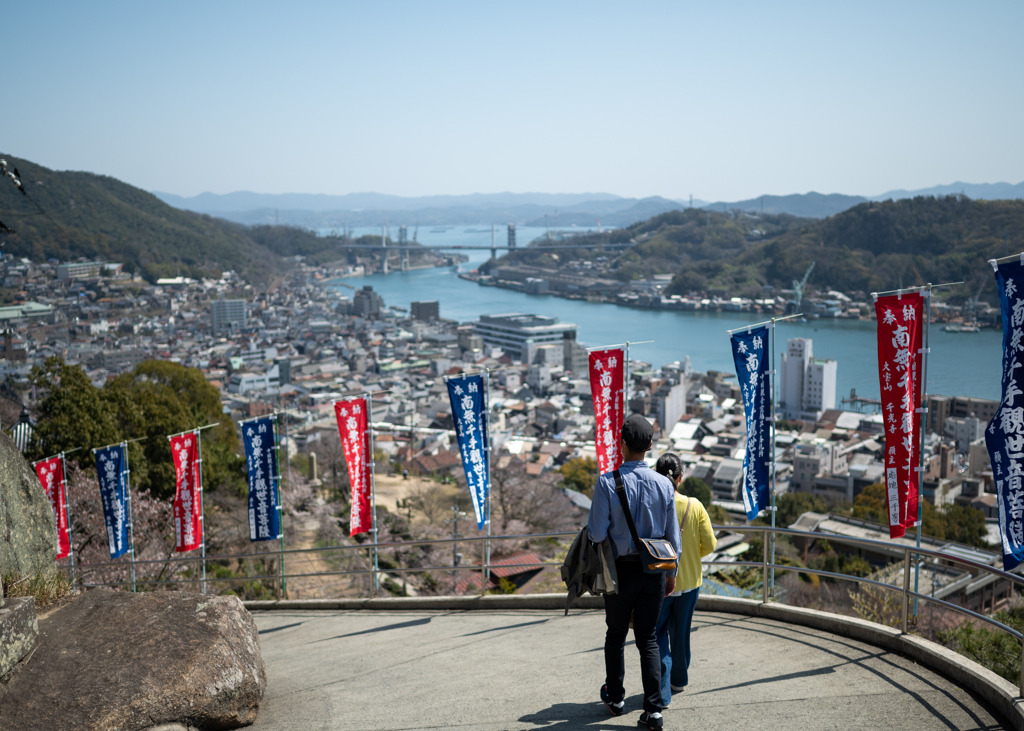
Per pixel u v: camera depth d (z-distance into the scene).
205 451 36.16
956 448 96.69
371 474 12.85
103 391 33.12
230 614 5.55
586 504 55.66
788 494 65.25
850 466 81.25
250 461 14.39
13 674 4.54
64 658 4.83
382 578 30.66
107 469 18.64
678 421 122.00
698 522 5.12
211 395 51.69
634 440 4.56
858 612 11.05
